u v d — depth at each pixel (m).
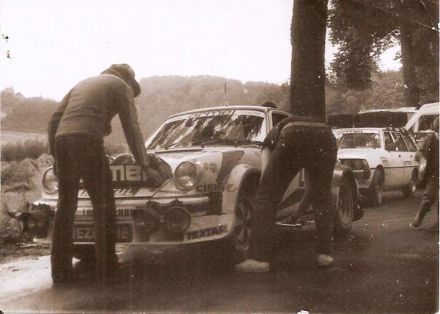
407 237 5.72
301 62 4.65
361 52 6.35
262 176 4.29
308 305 3.50
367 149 9.08
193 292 3.66
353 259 4.69
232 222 4.21
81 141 3.61
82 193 3.98
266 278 4.05
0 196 4.45
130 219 3.89
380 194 8.70
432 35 7.71
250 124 5.00
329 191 4.51
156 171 3.99
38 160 4.42
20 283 3.69
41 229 4.00
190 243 3.98
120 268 3.99
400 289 3.86
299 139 4.24
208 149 4.53
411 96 11.63
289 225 5.16
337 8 5.77
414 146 10.09
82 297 3.45
